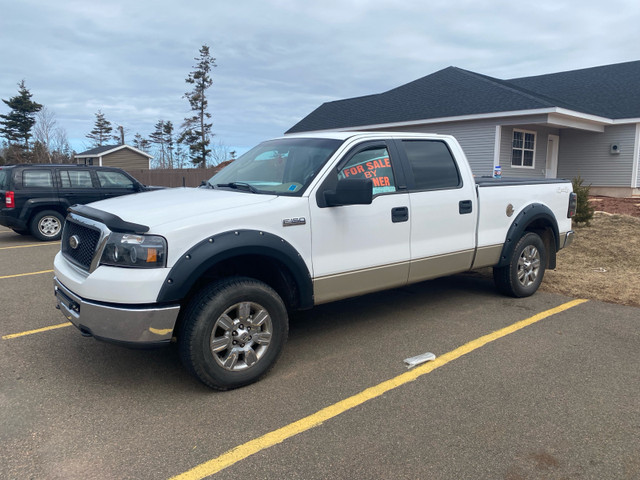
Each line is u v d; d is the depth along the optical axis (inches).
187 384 147.6
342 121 877.8
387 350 173.9
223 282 139.7
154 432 121.0
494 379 150.2
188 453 112.5
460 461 109.4
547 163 809.5
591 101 802.2
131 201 158.7
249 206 146.6
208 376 136.9
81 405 134.6
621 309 222.4
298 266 152.0
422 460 109.8
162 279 128.3
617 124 741.3
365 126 817.5
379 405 134.4
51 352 172.6
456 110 721.0
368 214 170.1
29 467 107.0
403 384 147.1
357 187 149.0
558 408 132.5
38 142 1876.2
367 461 109.5
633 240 358.3
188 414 129.7
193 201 152.1
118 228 130.8
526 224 227.6
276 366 160.6
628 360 164.4
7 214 424.2
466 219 202.8
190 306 136.1
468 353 170.7
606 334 189.3
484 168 706.8
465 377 151.6
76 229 152.3
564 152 815.7
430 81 879.7
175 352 173.5
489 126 693.9
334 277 163.3
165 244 129.3
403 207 179.9
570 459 110.3
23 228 435.2
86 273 137.9
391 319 208.8
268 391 142.9
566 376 152.0
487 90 745.6
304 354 170.9
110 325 129.0
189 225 133.3
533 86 936.3
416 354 170.1
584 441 117.2
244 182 177.0
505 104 678.5
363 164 173.3
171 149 2522.1
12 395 140.3
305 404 135.2
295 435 119.7
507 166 714.8
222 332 140.5
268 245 144.0
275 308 147.6
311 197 157.0
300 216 153.2
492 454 112.0
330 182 162.2
